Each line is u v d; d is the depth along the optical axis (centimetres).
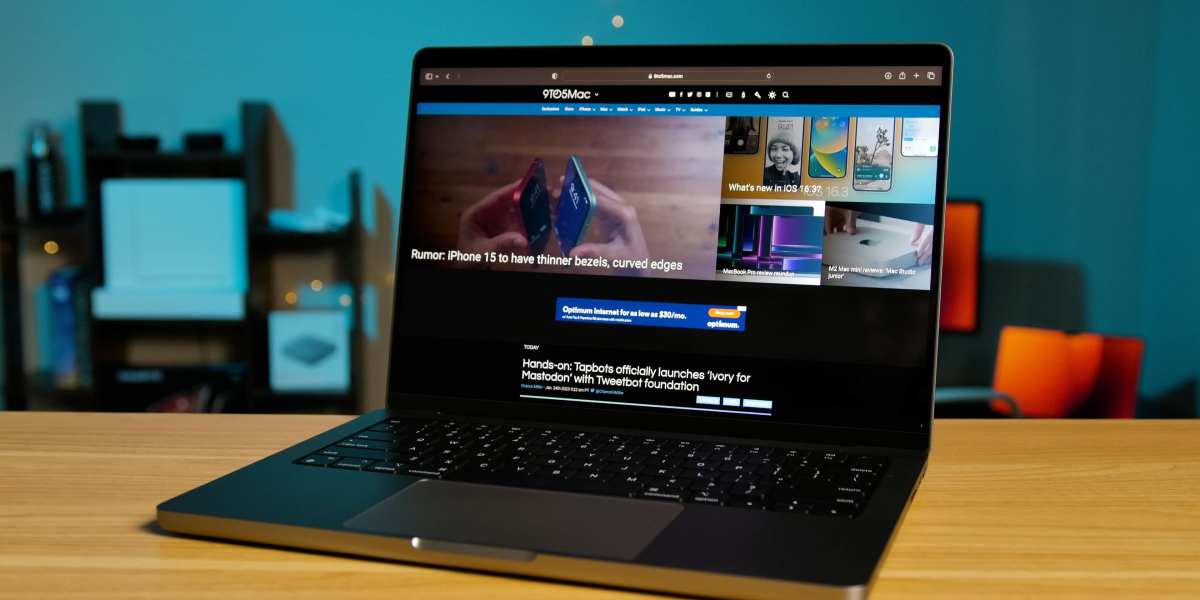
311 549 53
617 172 81
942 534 57
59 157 393
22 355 375
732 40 397
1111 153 400
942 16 396
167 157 360
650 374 78
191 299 356
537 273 82
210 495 57
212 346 398
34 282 396
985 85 399
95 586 48
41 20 389
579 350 80
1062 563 52
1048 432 86
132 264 358
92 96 393
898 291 74
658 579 47
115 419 90
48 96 392
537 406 80
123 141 364
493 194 83
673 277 79
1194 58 365
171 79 393
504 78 84
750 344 76
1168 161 386
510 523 53
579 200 82
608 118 82
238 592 47
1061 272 406
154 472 70
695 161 79
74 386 364
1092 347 316
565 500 57
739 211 78
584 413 79
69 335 363
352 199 374
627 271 80
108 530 57
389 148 398
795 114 78
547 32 395
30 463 72
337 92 395
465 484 60
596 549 49
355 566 51
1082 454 77
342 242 392
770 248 77
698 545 49
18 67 390
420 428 73
